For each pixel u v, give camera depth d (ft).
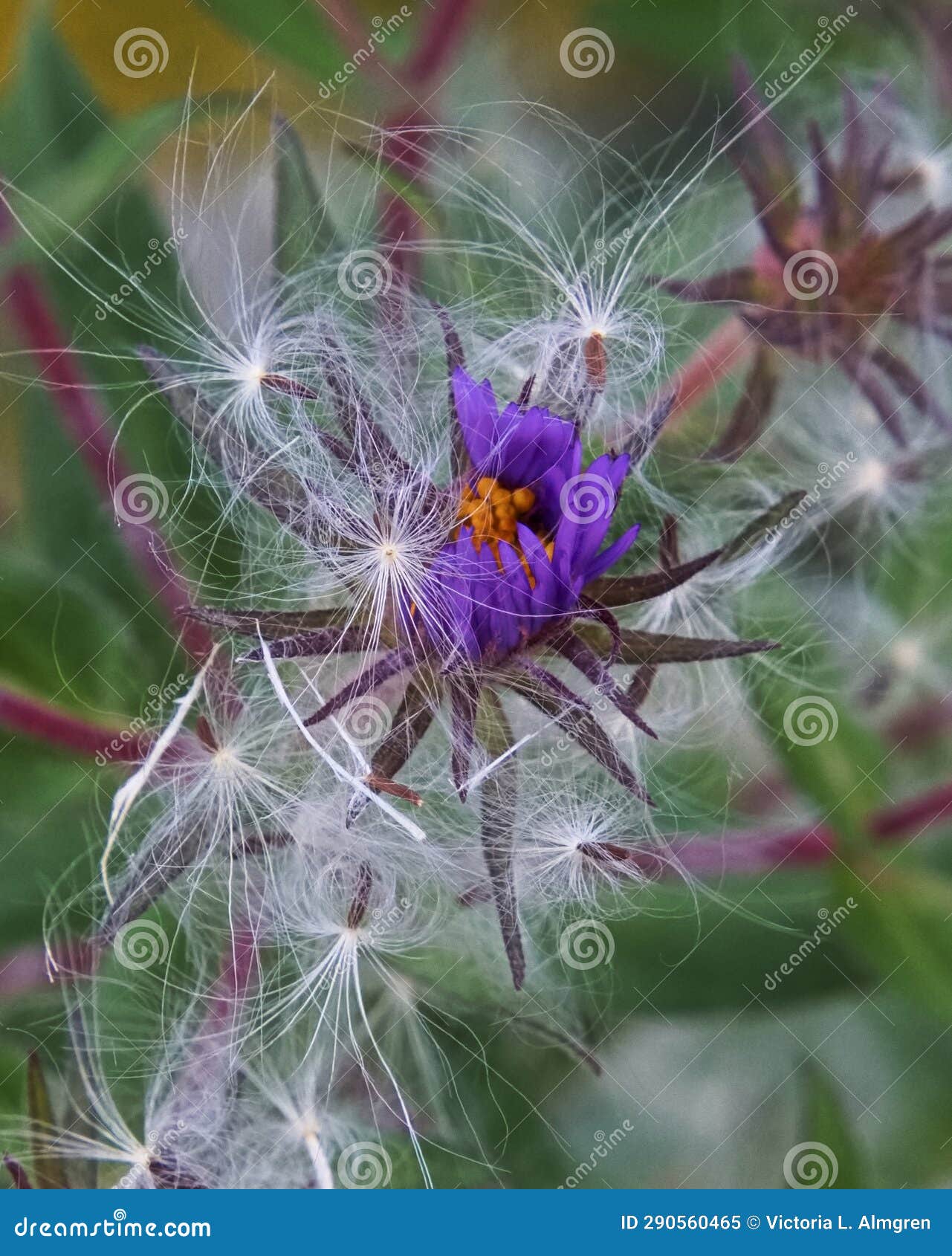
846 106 0.20
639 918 0.20
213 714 0.17
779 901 0.20
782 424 0.21
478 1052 0.20
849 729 0.21
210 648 0.18
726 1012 0.20
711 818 0.20
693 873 0.20
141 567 0.20
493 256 0.21
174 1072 0.19
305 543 0.15
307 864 0.18
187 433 0.20
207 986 0.19
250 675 0.18
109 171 0.20
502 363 0.19
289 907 0.18
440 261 0.21
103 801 0.20
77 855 0.20
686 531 0.19
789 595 0.21
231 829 0.17
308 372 0.18
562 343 0.18
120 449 0.20
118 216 0.21
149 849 0.17
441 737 0.15
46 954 0.20
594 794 0.18
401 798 0.16
